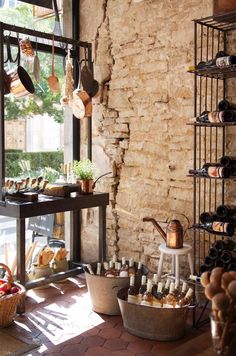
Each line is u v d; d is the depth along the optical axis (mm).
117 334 2621
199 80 3105
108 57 3699
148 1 3387
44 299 3186
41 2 3789
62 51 3725
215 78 2934
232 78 2928
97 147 3834
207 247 3119
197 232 3176
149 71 3418
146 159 3490
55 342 2512
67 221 4062
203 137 3104
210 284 1374
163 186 3389
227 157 2648
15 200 3062
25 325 2736
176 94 3258
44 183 3318
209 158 3078
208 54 3041
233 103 2818
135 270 3029
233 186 2971
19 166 3686
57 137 3988
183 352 1450
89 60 3658
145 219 3021
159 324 2496
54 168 3975
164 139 3359
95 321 2805
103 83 3748
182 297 2600
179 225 2861
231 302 1306
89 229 3951
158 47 3348
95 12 3768
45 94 3859
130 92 3561
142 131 3504
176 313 2475
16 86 3057
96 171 3844
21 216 2873
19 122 3707
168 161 3346
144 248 3549
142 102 3484
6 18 3607
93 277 2881
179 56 3219
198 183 3170
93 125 3850
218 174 2572
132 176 3604
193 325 2695
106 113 3746
